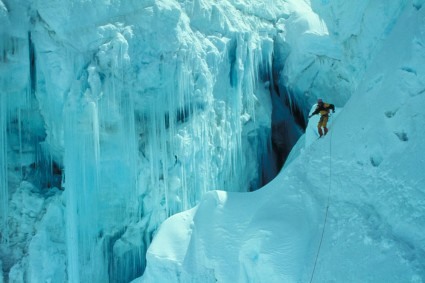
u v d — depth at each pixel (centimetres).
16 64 1112
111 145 1211
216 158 1395
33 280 1116
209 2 1423
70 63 1117
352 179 796
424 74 702
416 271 579
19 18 1096
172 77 1262
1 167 1138
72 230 1123
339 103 1661
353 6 1109
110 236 1244
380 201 707
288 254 801
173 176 1283
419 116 698
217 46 1402
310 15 1683
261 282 833
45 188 1278
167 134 1298
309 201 864
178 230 1074
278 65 1770
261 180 1605
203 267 977
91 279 1177
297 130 1767
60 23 1086
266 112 1611
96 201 1177
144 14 1202
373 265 646
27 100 1193
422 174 649
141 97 1242
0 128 1123
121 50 1152
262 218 902
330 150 887
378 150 759
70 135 1132
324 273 723
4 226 1156
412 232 625
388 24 1016
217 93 1422
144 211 1272
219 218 1033
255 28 1611
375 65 876
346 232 734
